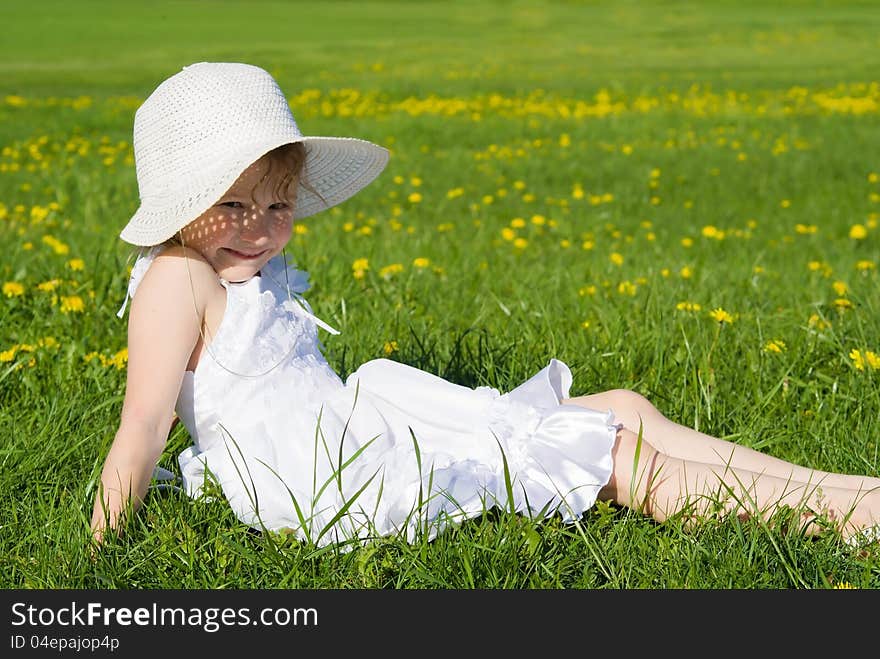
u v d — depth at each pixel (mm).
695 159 13859
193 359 3143
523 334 4855
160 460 3500
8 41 32188
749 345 4781
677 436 3277
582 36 35781
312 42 33312
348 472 3045
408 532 2955
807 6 45000
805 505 2969
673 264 7281
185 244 3129
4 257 6730
